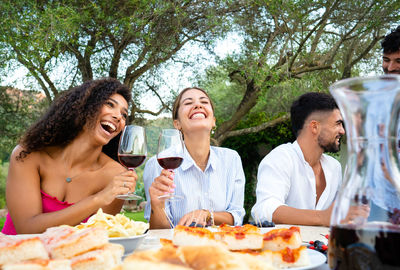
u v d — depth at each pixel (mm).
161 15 6707
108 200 1864
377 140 711
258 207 2355
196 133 2670
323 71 8781
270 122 8141
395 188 692
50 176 2264
